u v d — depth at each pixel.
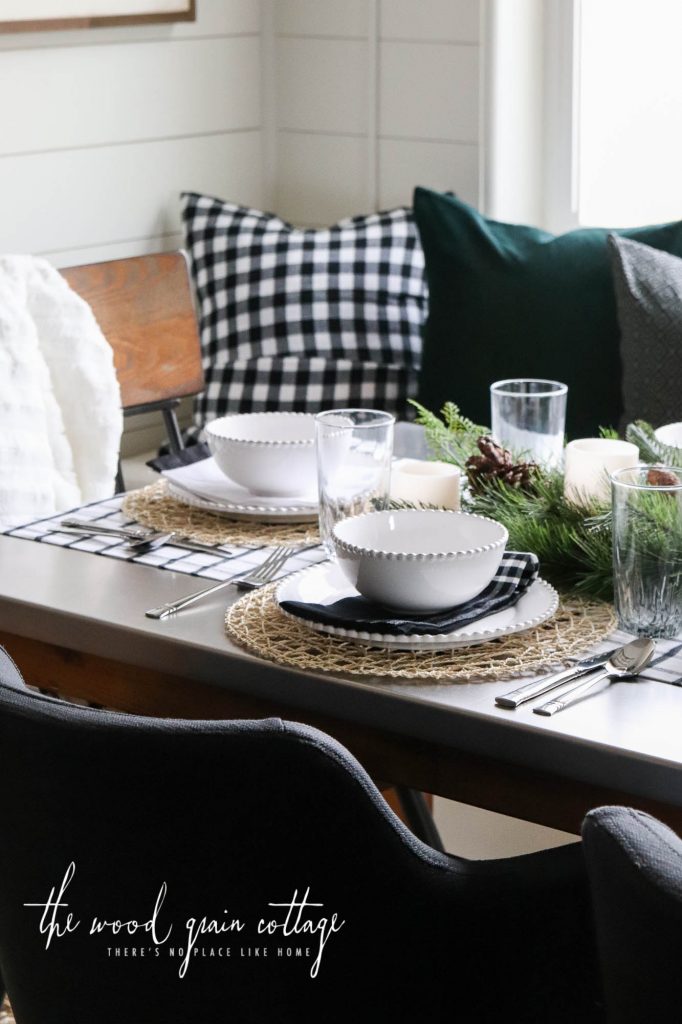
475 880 0.94
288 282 2.79
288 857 0.89
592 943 1.00
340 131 3.09
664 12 2.71
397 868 0.91
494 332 2.47
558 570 1.31
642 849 0.73
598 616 1.22
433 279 2.56
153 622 1.22
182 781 0.87
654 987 0.72
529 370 2.44
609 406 2.40
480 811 2.02
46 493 2.08
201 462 1.66
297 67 3.12
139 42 2.84
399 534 1.25
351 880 0.90
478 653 1.14
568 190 2.92
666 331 2.19
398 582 1.15
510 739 1.02
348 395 2.76
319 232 2.85
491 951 0.97
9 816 0.96
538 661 1.12
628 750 0.96
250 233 2.85
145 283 2.43
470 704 1.04
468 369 2.49
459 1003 0.98
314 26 3.06
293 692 1.12
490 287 2.48
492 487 1.44
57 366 2.18
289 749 0.85
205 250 2.87
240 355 2.82
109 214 2.85
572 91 2.86
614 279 2.25
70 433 2.20
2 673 0.95
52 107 2.69
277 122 3.19
